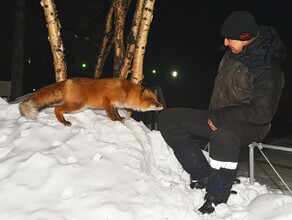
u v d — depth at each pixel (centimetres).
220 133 355
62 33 2000
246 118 351
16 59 1611
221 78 377
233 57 374
